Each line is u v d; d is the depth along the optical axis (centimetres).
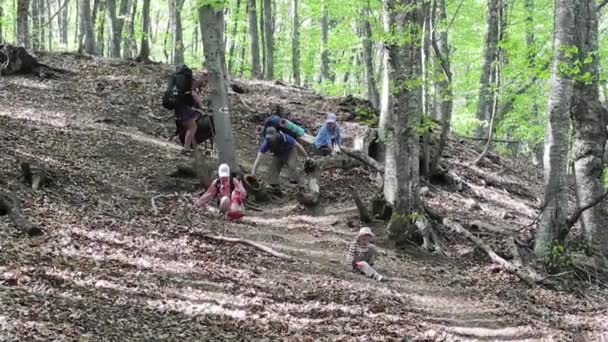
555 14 1073
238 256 852
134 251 775
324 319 686
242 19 2886
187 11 3609
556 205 1094
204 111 1274
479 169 1761
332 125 1416
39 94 1543
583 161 1146
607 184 1398
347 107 1884
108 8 2408
